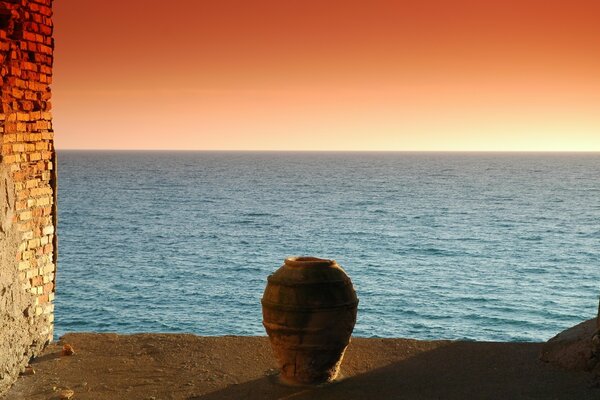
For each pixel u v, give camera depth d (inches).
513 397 263.9
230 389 277.0
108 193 5044.3
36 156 305.0
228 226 3129.9
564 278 2014.0
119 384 281.9
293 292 274.4
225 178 7194.9
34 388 276.8
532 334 1417.3
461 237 2839.6
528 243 2701.8
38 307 310.8
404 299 1696.6
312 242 2662.4
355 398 266.5
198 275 1980.8
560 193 5369.1
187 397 269.0
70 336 336.2
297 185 6107.3
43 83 310.7
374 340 331.0
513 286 1882.4
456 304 1660.9
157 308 1582.2
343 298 276.2
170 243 2610.7
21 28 289.3
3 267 270.2
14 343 283.7
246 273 2020.2
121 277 1934.1
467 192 5374.0
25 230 297.3
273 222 3292.3
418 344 325.4
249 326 1432.1
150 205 4136.3
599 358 284.4
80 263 2160.4
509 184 6505.9
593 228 3196.4
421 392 270.8
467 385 276.8
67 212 3698.3
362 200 4554.6
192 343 330.0
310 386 278.7
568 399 261.0
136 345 327.3
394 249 2508.6
